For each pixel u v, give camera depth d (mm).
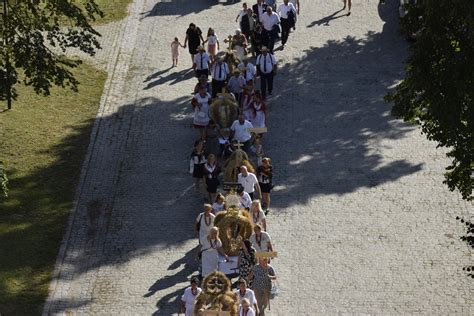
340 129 39906
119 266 32344
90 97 42906
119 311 30297
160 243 33406
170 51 46906
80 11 39375
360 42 46938
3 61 41969
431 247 32719
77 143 39438
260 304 28922
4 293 31031
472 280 31141
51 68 39062
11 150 38688
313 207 34938
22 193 36094
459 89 26625
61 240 33688
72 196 36062
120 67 45469
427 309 30016
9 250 33062
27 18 38875
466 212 34406
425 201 35094
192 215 34844
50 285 31547
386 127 39906
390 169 37062
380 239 33188
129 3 51875
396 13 49312
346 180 36500
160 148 39031
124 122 40938
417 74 27297
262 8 47062
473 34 25672
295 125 40219
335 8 50406
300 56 45812
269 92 42469
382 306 30156
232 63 41781
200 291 28250
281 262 32094
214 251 30719
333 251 32625
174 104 42219
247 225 30906
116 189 36438
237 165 34031
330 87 43156
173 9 51125
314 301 30375
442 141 28141
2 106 41844
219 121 37750
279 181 36469
